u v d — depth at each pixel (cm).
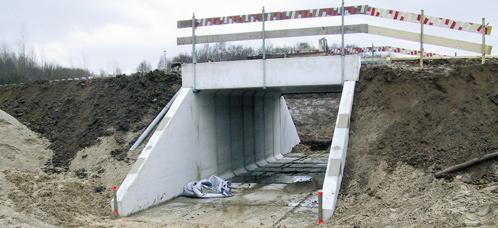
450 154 1334
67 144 1912
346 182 1416
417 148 1405
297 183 1883
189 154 1825
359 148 1499
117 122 1931
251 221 1363
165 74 2133
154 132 1700
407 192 1273
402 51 2130
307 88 2183
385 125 1526
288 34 1717
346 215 1267
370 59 2327
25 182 1489
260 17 1752
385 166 1398
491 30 1552
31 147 1861
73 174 1717
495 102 1420
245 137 2416
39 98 2284
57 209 1359
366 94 1634
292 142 3350
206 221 1384
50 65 5100
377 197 1296
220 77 1809
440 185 1244
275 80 1727
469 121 1399
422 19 1612
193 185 1750
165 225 1325
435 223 1090
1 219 1163
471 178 1233
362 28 1650
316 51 2431
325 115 3762
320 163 2656
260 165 2583
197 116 1894
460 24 1575
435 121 1454
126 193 1454
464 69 1541
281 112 3089
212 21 1834
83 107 2114
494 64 1520
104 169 1708
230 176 2177
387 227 1123
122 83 2164
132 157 1709
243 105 2394
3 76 3656
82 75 4519
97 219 1373
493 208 1081
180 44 1897
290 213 1442
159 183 1619
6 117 1903
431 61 1878
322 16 1677
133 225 1320
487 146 1295
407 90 1574
